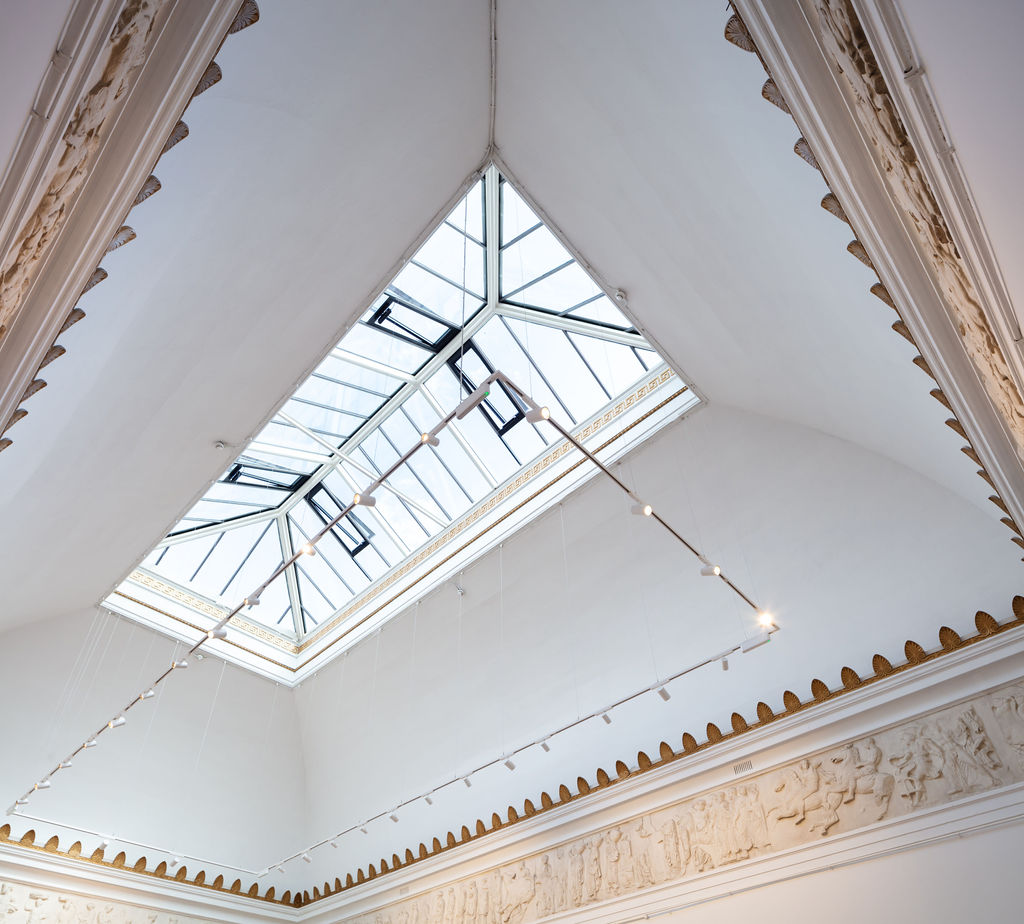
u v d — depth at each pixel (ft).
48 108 13.09
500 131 32.32
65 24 11.91
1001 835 29.07
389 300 43.14
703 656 42.01
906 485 37.32
